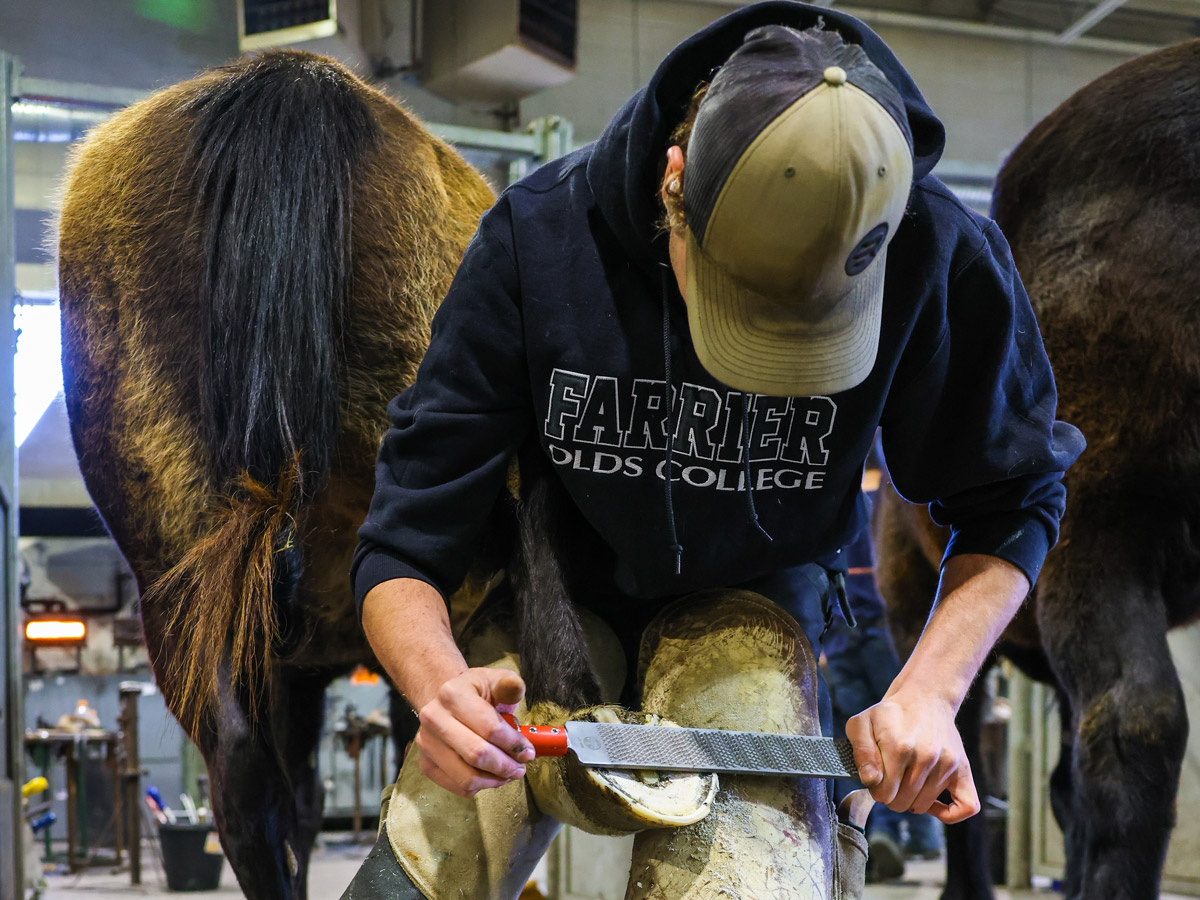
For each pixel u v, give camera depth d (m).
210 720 1.51
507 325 1.10
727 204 0.89
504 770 0.89
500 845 1.10
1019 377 1.17
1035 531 1.17
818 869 1.03
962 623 1.11
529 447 1.17
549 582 1.11
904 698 1.03
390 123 1.67
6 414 3.10
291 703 1.94
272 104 1.53
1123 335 1.65
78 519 6.54
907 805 1.01
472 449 1.10
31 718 6.62
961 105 7.75
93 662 6.76
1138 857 1.58
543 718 1.08
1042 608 1.72
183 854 4.05
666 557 1.14
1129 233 1.67
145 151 1.60
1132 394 1.64
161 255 1.54
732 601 1.19
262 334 1.43
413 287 1.55
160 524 1.55
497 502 1.20
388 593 1.04
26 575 5.14
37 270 5.98
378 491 1.11
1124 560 1.65
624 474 1.11
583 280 1.10
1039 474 1.17
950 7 7.68
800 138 0.86
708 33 1.03
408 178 1.60
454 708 0.90
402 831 1.09
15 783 3.01
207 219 1.51
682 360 1.08
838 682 3.89
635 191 1.03
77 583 6.79
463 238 1.67
